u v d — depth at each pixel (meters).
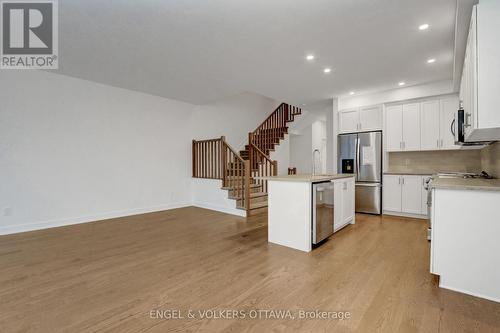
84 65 3.56
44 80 3.82
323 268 2.43
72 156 4.12
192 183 5.99
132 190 4.90
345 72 3.81
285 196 3.11
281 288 2.05
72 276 2.27
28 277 2.25
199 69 3.69
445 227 2.05
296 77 4.01
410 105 4.61
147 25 2.50
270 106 8.67
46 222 3.88
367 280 2.18
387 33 2.67
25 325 1.58
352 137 5.09
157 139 5.30
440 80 4.19
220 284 2.12
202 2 2.13
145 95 5.08
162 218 4.62
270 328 1.55
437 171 4.62
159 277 2.25
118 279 2.21
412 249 2.95
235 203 4.96
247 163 4.78
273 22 2.45
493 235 1.88
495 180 2.46
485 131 2.01
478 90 1.88
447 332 1.51
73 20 2.42
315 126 9.21
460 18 2.18
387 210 4.80
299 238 2.97
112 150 4.61
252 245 3.13
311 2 2.14
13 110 3.57
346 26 2.53
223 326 1.57
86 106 4.26
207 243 3.21
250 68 3.66
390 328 1.54
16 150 3.60
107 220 4.45
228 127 7.07
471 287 1.95
